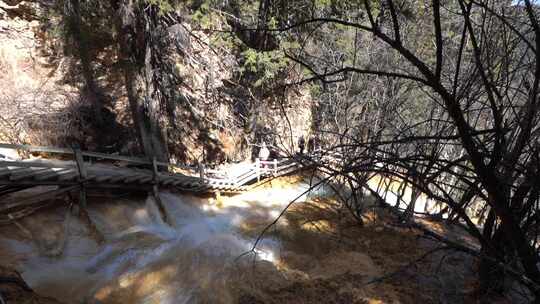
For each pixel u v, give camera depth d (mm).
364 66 10094
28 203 7281
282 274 6340
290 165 14031
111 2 11695
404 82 8242
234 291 5758
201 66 14812
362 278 6160
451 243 3455
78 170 7844
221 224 9477
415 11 8516
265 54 11586
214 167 16328
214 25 11969
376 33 2209
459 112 2326
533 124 2861
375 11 8328
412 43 8594
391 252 7160
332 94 10727
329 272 6461
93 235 7488
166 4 10805
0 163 6750
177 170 14156
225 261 6852
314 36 11875
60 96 14023
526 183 2797
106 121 14859
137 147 15000
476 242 7422
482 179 2523
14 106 12539
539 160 2676
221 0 11969
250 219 9961
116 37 12648
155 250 7359
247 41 12969
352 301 5465
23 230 6898
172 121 14961
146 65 12312
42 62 14406
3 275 5309
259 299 5527
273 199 12258
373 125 7965
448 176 5320
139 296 5723
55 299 5293
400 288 5793
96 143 14180
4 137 11734
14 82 13523
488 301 5027
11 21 13914
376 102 8766
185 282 6105
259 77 13719
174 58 14422
